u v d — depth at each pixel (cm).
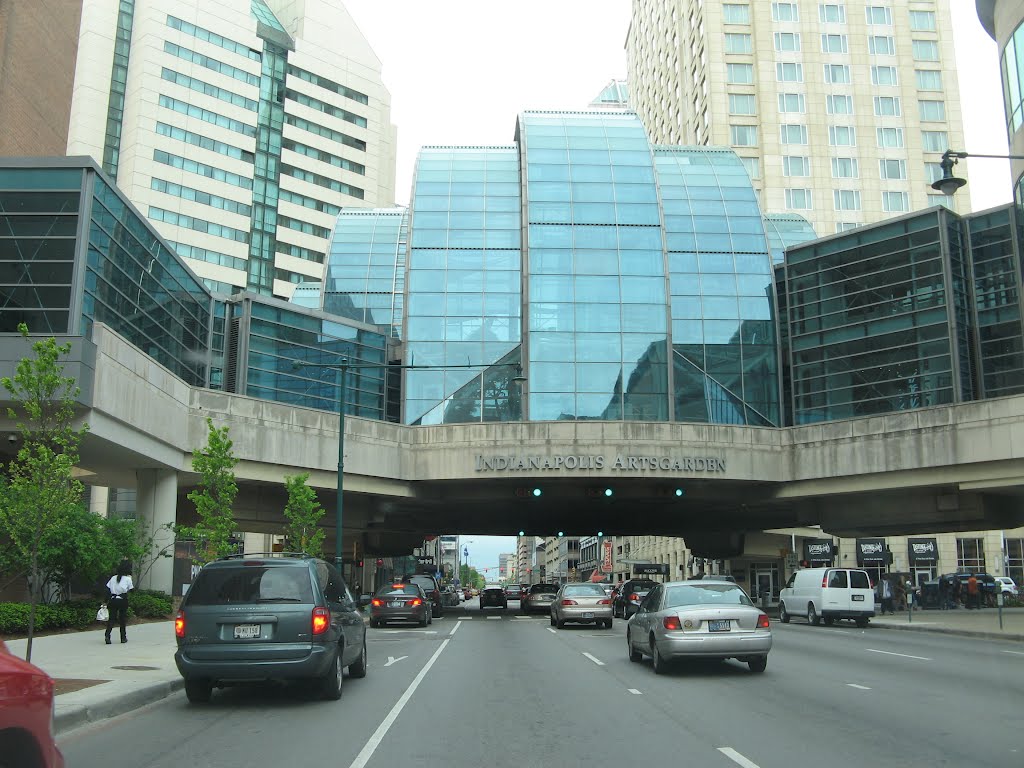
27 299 2800
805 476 3894
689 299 4634
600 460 3850
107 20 9250
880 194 7912
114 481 3938
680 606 1525
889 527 4144
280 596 1184
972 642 2294
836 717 1038
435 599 3991
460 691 1311
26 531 1338
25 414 2478
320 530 3472
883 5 8250
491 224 4753
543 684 1388
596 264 4556
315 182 10525
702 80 8306
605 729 973
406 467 4003
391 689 1341
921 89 8169
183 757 843
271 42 10350
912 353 4309
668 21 9631
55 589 2480
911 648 2055
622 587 4166
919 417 3509
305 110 10575
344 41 11194
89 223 2897
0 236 2845
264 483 3672
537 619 3894
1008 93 3369
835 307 4628
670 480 3956
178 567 3472
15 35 4578
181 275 4028
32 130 4797
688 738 912
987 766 767
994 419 3266
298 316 4612
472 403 4381
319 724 1026
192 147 9375
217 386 4416
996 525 4006
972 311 4347
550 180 4734
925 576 6706
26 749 418
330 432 3762
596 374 4372
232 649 1150
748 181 5094
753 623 1486
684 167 5212
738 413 4475
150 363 2948
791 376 4722
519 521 5559
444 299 4569
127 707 1155
